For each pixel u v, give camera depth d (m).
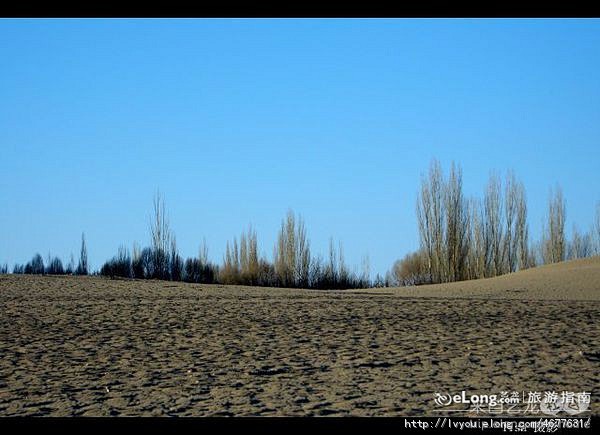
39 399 12.88
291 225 67.44
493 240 63.28
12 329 22.77
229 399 12.70
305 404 12.26
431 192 63.03
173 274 67.44
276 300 34.47
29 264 64.69
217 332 21.66
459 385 13.59
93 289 42.91
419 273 68.94
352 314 26.80
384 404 12.22
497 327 22.28
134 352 17.98
